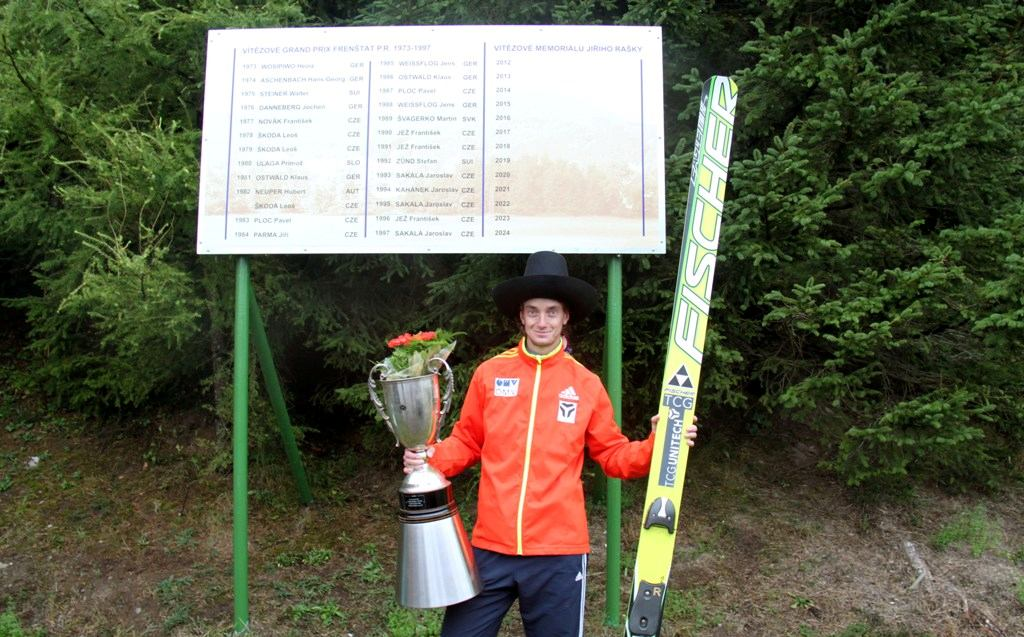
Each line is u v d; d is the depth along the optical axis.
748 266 3.63
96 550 3.92
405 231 3.34
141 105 4.14
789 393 3.59
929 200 3.79
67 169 3.90
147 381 4.49
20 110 3.64
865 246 3.74
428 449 2.45
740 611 3.42
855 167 3.82
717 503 4.29
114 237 3.79
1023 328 3.37
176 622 3.40
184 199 3.69
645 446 2.36
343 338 4.33
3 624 3.36
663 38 3.97
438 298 4.43
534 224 3.32
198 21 3.85
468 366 4.15
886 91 3.35
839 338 3.40
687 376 2.71
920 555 3.77
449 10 4.07
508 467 2.38
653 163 3.33
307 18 4.26
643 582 2.61
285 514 4.34
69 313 4.06
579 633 2.34
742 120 3.92
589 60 3.39
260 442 4.41
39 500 4.28
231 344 4.47
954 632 3.26
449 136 3.37
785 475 4.52
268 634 3.31
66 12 3.72
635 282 4.08
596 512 4.30
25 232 4.40
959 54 3.93
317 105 3.41
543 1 4.00
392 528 4.23
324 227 3.36
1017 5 3.84
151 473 4.58
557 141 3.35
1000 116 3.41
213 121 3.41
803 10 3.87
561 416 2.40
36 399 5.05
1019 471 4.45
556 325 2.45
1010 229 3.39
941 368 3.86
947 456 3.93
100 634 3.37
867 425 4.07
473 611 2.36
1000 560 3.73
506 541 2.32
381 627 3.38
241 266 3.40
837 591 3.54
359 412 4.86
